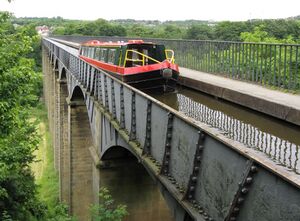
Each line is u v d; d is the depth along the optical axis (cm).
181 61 2447
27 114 1823
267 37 2844
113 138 1369
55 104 4238
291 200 440
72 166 2608
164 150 812
